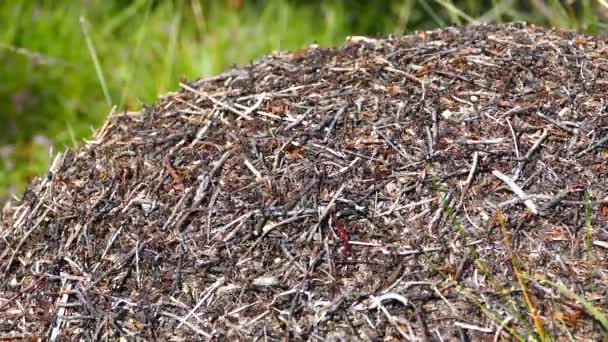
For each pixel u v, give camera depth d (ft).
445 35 10.47
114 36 18.63
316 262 7.42
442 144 8.16
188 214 8.19
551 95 8.64
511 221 7.46
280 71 10.01
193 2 18.48
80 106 16.56
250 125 8.98
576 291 6.95
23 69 17.16
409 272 7.22
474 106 8.57
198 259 7.77
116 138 9.84
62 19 18.74
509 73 9.05
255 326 7.13
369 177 8.00
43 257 8.63
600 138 8.07
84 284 8.03
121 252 8.15
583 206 7.54
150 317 7.50
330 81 9.41
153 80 16.37
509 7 15.31
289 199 7.97
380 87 9.07
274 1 19.66
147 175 8.86
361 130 8.50
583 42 9.80
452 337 6.76
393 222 7.62
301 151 8.41
